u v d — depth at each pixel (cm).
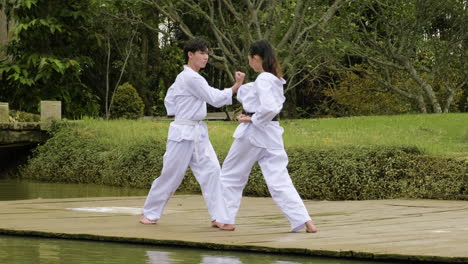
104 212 921
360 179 1203
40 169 1725
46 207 979
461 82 2870
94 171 1611
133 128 1800
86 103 2455
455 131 1803
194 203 1066
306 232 732
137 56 2789
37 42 2366
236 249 659
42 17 2347
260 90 726
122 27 2612
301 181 1248
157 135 1642
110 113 2430
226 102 775
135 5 2359
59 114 1834
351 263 602
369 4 2527
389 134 1708
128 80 2783
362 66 2906
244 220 859
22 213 905
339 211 952
